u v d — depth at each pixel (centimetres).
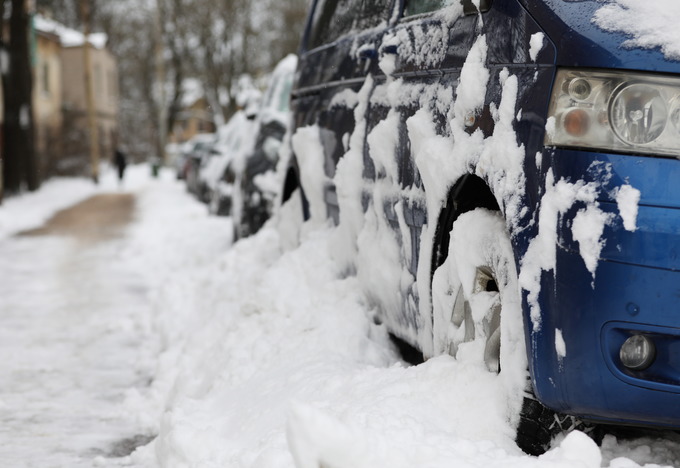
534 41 312
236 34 5888
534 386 298
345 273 501
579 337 286
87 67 4809
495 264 324
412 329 414
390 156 429
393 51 438
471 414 320
